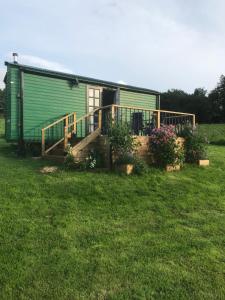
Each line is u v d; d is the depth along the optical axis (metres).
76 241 5.00
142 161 9.22
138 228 5.64
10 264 4.27
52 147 10.95
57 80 12.74
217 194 7.89
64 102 12.93
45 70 12.20
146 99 15.98
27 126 11.92
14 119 11.61
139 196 7.29
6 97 12.12
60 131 12.77
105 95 14.35
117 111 10.41
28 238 4.98
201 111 59.69
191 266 4.47
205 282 4.12
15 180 7.69
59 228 5.40
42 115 12.32
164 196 7.43
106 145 9.38
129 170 8.82
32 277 4.03
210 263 4.57
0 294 3.70
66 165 9.11
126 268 4.33
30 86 11.99
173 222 5.98
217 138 22.27
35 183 7.52
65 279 4.02
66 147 10.09
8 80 11.61
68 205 6.43
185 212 6.59
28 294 3.73
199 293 3.89
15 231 5.17
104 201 6.84
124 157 8.98
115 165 9.10
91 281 4.02
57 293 3.77
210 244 5.14
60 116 12.80
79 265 4.34
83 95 13.52
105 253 4.70
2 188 7.05
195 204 7.09
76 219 5.82
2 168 8.91
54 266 4.28
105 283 4.00
